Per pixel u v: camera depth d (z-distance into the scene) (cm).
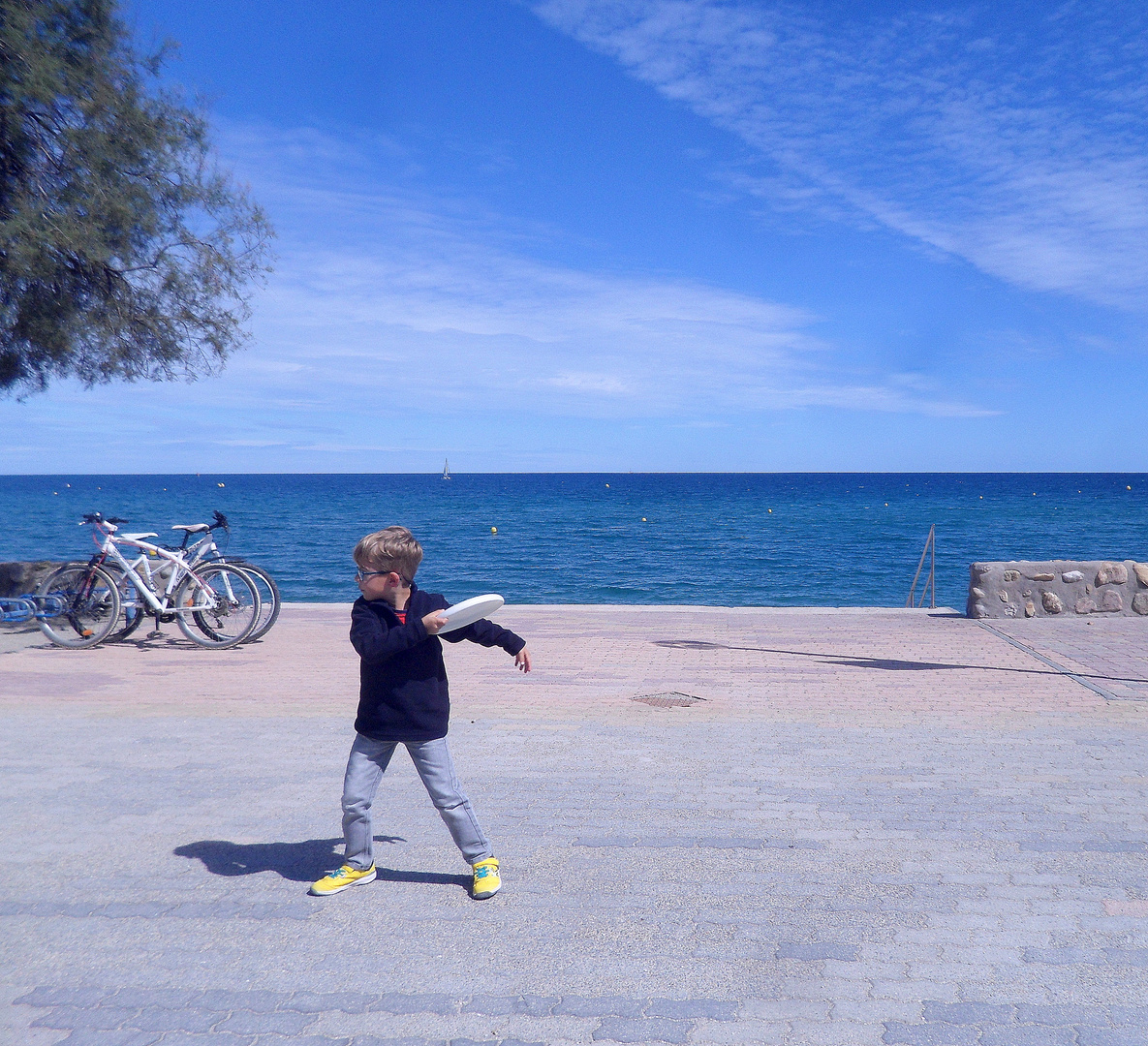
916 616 1248
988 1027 288
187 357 1256
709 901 382
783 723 679
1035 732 648
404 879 408
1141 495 11900
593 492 13588
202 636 1031
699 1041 282
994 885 394
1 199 1079
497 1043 282
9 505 9644
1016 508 8438
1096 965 327
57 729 668
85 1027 292
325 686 825
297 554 4056
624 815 486
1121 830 458
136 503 9981
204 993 313
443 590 3009
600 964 331
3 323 1098
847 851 433
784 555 4147
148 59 1175
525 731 657
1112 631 1095
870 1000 304
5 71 1016
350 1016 298
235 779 552
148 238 1167
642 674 863
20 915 372
